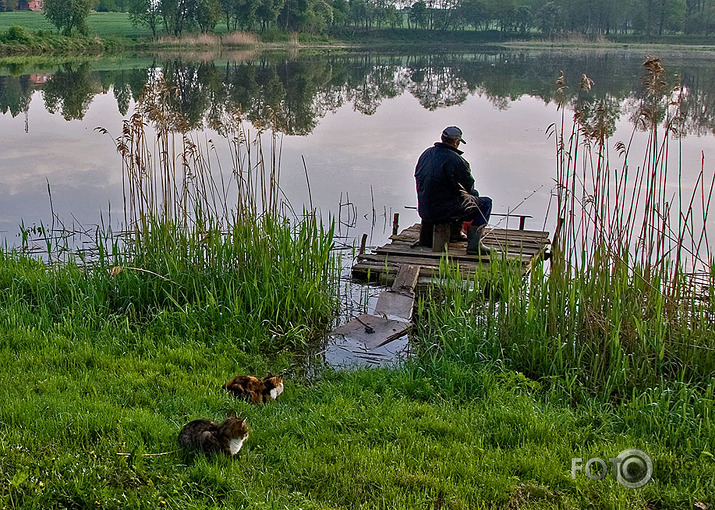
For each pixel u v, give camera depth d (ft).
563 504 17.34
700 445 20.07
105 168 66.95
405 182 62.75
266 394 22.86
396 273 36.09
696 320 25.25
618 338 24.22
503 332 26.96
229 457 18.31
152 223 33.86
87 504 16.11
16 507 15.61
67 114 94.58
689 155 71.15
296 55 221.66
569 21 330.34
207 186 56.54
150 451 18.29
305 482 17.89
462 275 34.55
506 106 111.86
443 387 23.95
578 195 58.13
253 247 32.58
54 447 18.02
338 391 23.40
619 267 26.50
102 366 24.56
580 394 23.59
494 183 62.64
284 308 30.58
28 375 22.88
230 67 165.58
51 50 195.52
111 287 31.55
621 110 98.43
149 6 237.66
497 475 18.35
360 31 326.44
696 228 48.42
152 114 34.78
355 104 111.96
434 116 101.60
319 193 58.08
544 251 39.83
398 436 20.33
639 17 310.86
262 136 80.33
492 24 389.60
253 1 253.85
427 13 342.03
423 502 17.12
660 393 22.82
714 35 309.01
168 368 24.72
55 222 48.88
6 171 64.44
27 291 31.65
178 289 30.91
